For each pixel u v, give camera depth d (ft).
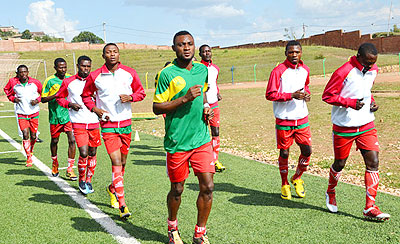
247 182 19.63
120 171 14.90
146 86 114.73
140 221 14.43
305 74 16.26
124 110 15.51
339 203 15.85
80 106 17.93
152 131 41.63
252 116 45.93
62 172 23.32
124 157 16.37
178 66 11.60
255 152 27.61
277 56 148.05
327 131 32.89
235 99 64.95
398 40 141.28
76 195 18.22
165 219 14.60
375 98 46.42
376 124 33.14
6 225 14.23
